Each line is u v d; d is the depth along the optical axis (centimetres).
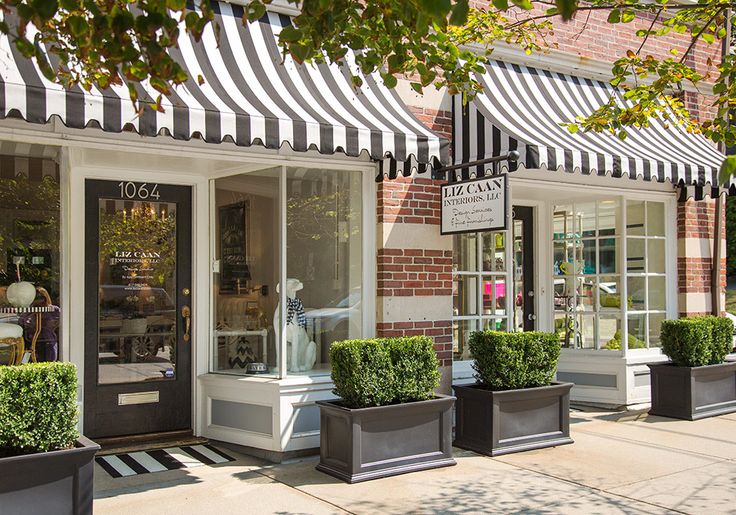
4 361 598
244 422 665
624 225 892
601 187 880
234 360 693
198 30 357
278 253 669
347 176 711
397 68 434
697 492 545
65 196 619
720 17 585
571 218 934
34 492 423
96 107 477
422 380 604
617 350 885
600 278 905
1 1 322
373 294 710
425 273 729
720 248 950
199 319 707
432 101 745
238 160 656
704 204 956
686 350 813
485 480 573
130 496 531
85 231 661
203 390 701
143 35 333
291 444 639
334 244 700
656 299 930
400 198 716
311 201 687
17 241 605
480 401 660
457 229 676
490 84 777
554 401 689
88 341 658
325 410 594
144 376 685
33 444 425
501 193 628
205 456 643
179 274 706
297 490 547
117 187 679
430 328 730
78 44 378
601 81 912
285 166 673
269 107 564
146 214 694
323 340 692
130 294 682
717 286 946
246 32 645
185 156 634
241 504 514
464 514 494
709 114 999
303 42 414
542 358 679
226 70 602
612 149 742
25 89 453
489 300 813
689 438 718
